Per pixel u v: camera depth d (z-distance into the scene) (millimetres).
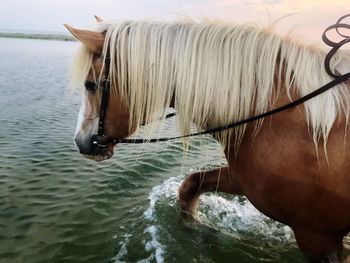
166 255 3387
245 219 4051
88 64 2365
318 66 2156
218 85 2201
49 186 4855
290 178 2131
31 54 32469
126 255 3412
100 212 4215
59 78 16922
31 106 10086
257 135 2191
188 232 3660
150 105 2322
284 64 2180
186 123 2320
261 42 2189
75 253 3467
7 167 5418
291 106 2088
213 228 3791
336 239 2375
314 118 2049
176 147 6363
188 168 5496
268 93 2150
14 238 3686
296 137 2088
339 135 2043
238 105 2205
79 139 2572
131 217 4094
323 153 2047
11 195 4574
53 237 3719
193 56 2211
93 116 2504
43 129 7672
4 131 7336
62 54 35844
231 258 3381
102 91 2412
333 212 2168
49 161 5719
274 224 3977
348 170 2045
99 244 3609
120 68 2320
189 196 3480
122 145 6508
